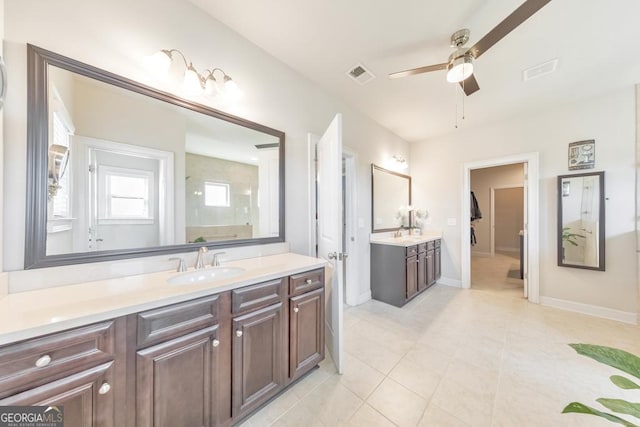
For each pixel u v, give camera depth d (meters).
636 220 2.55
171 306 1.04
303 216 2.32
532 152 3.16
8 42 1.04
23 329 0.74
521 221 7.12
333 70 2.29
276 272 1.45
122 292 1.07
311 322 1.68
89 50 1.23
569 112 2.92
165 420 1.02
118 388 0.92
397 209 3.95
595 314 2.73
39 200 1.10
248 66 1.91
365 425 1.32
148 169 1.45
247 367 1.31
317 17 1.69
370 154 3.36
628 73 2.31
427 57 2.11
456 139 3.87
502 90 2.61
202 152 1.67
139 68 1.39
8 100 1.04
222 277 1.55
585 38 1.84
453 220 3.91
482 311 2.86
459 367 1.82
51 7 1.14
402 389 1.59
